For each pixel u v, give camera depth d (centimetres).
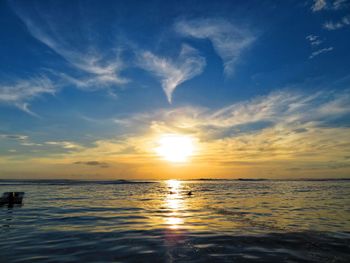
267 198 4875
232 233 1817
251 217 2538
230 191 7500
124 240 1630
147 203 3894
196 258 1291
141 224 2158
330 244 1534
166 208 3269
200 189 8925
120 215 2647
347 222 2255
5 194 3628
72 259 1270
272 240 1627
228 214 2745
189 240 1630
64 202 3931
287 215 2669
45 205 3509
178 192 6944
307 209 3152
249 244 1538
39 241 1602
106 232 1852
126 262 1231
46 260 1254
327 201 4203
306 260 1270
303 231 1877
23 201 4069
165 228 1994
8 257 1300
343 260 1276
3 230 1919
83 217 2502
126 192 6750
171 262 1234
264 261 1251
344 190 7812
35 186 10025
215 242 1584
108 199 4541
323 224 2155
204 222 2259
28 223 2192
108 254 1349
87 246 1494
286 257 1310
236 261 1248
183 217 2544
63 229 1953
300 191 7306
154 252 1385
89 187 9594
